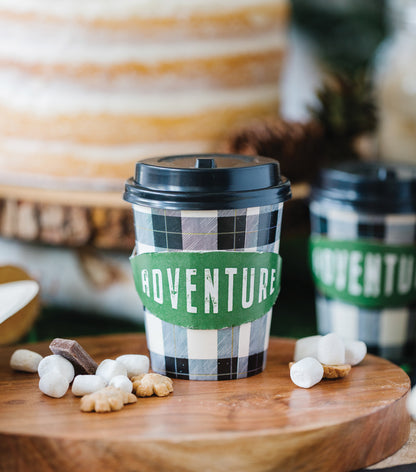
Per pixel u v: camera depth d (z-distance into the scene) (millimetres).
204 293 779
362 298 1080
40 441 644
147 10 1291
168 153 1347
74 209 1351
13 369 861
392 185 1047
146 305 820
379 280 1067
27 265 1471
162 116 1329
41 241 1438
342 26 1779
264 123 1409
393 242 1059
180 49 1312
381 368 855
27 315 901
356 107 1604
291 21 1727
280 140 1412
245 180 762
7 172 1412
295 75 1771
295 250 1724
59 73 1327
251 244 779
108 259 1420
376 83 1621
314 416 688
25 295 892
